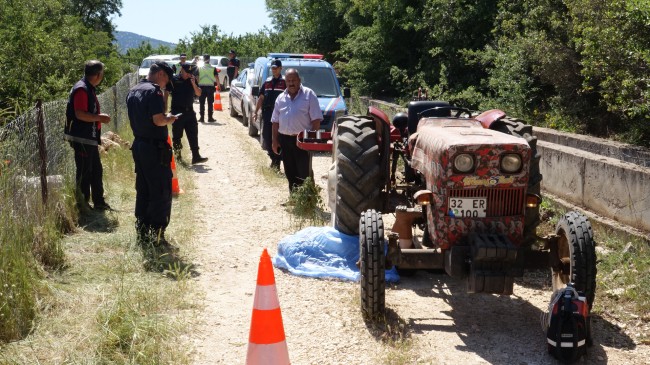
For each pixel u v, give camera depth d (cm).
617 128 1146
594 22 1033
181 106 1255
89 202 859
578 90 1170
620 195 745
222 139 1620
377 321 528
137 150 698
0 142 638
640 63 939
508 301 584
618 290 585
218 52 4903
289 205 914
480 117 641
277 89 1153
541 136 1120
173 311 549
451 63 1816
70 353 454
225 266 676
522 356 475
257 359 412
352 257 652
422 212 590
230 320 541
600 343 494
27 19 1769
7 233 538
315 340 501
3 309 481
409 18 1969
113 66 2180
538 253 526
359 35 2141
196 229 801
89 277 604
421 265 523
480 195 498
